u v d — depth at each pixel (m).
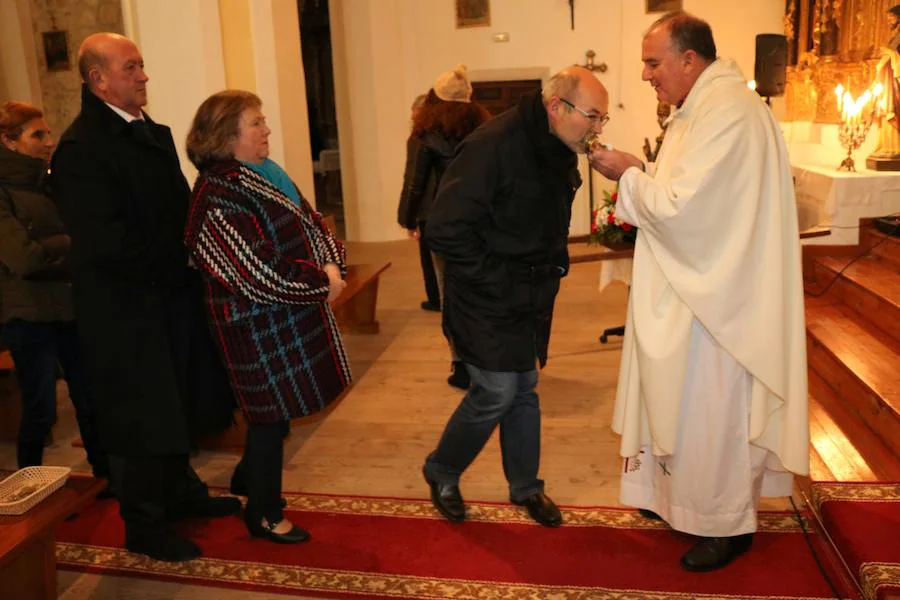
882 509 2.39
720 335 2.11
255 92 4.50
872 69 5.37
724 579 2.27
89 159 2.17
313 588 2.32
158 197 2.31
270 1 4.44
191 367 2.52
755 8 7.35
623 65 7.65
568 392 3.83
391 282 6.38
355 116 7.96
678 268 2.14
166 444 2.34
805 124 6.42
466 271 2.28
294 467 3.15
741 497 2.25
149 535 2.48
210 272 2.20
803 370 2.21
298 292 2.22
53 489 2.19
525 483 2.64
